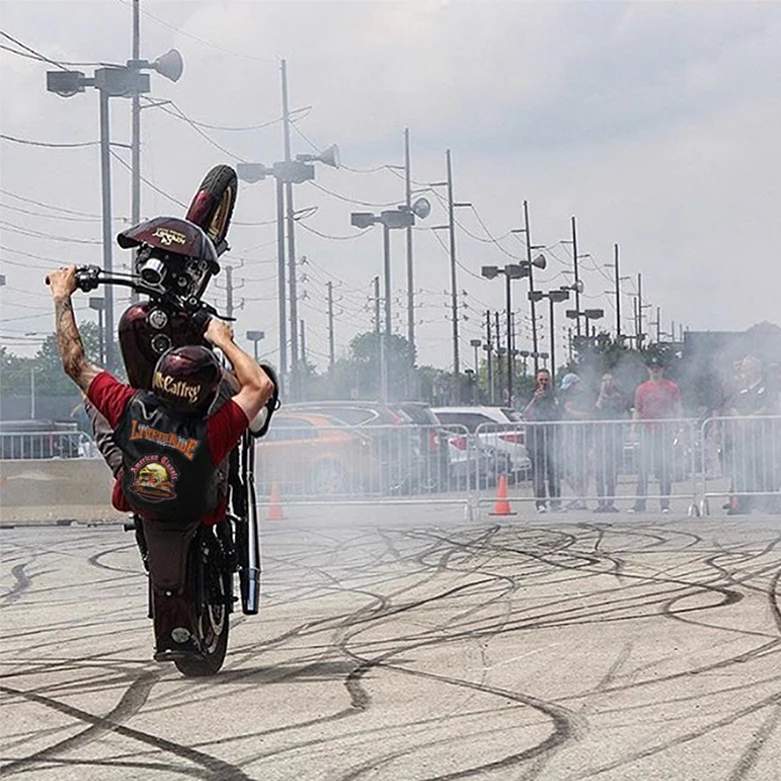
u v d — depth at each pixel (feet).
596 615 37.40
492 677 29.50
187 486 26.81
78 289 28.63
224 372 29.12
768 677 28.71
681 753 22.89
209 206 32.86
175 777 22.12
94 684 29.96
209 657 29.63
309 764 22.71
